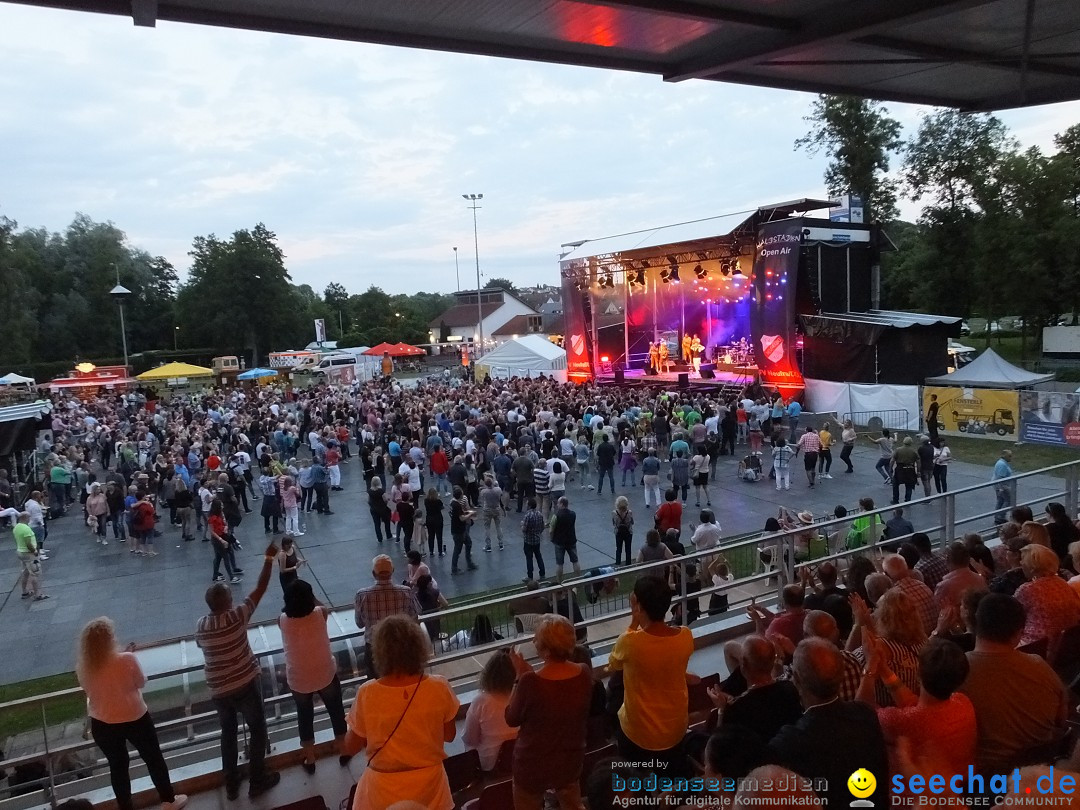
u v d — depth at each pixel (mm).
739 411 23453
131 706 4676
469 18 6684
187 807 4984
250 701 5059
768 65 8625
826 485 18922
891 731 3021
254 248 75062
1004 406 22219
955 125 41031
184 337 77938
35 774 5727
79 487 21953
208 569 15164
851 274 30125
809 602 5773
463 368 57062
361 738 3363
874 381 26547
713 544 11328
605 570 10336
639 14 6797
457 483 16562
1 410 20234
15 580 15047
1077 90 9672
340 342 86250
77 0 5359
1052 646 4508
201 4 5898
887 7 6562
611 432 20734
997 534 9359
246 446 23531
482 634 7348
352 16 6469
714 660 6816
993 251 40000
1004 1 7254
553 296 125875
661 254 34969
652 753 3662
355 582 13719
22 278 63344
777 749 2768
